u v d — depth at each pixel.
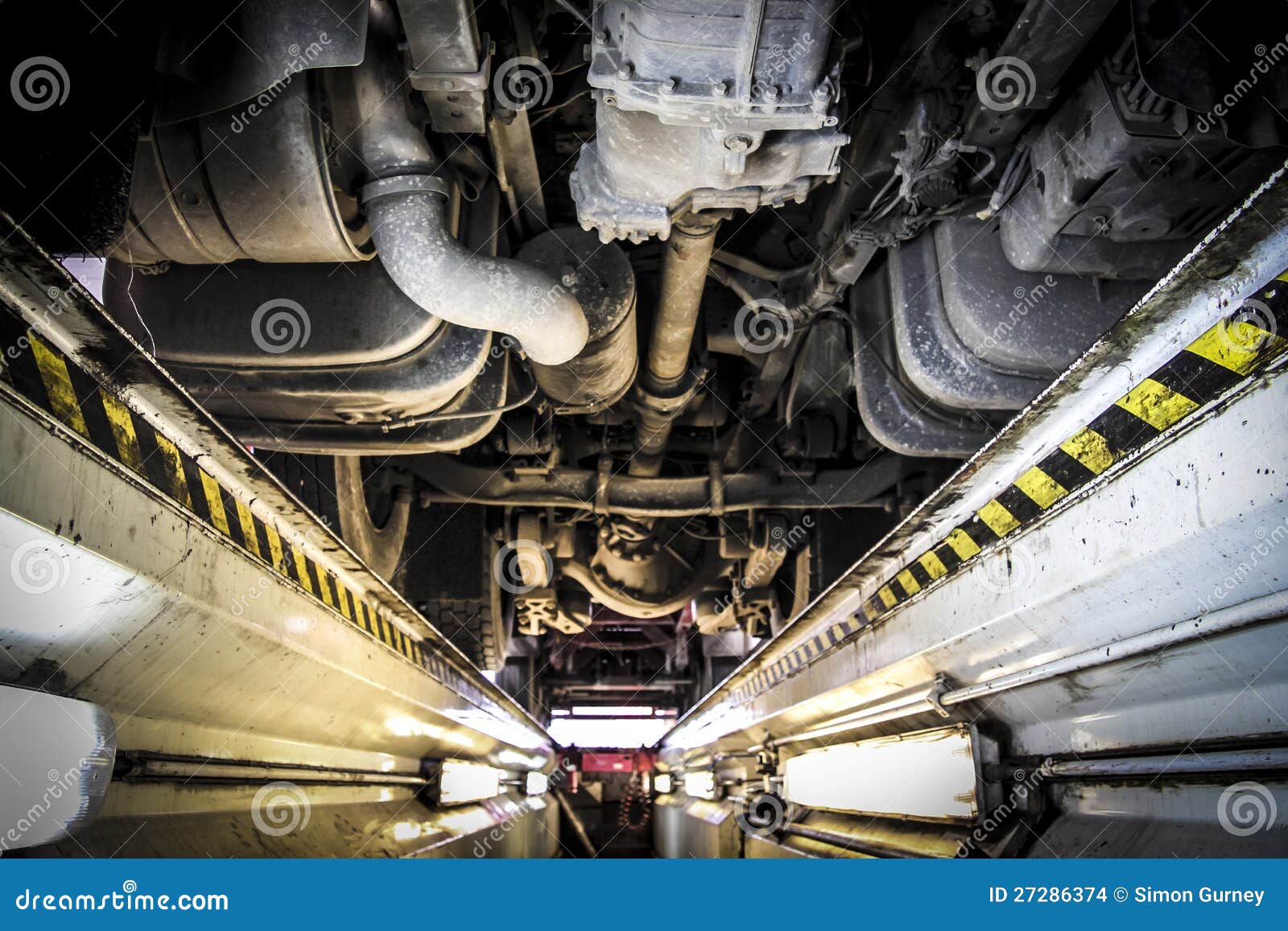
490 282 3.00
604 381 4.87
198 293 3.31
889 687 3.77
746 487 6.57
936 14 3.01
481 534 7.26
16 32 1.91
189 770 2.55
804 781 5.48
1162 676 2.19
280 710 3.04
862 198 3.85
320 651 3.04
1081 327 3.72
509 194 3.81
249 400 3.54
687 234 3.74
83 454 1.66
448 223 3.17
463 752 6.38
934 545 3.02
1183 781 2.20
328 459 5.16
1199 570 1.80
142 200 2.71
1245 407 1.58
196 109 2.42
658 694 16.98
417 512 7.17
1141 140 2.74
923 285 3.98
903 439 4.53
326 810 3.62
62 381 1.62
